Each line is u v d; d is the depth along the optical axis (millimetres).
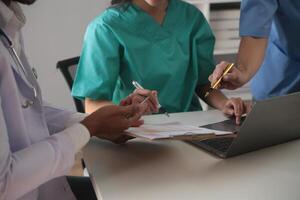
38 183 809
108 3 2861
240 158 1010
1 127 761
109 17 1562
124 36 1536
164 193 825
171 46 1597
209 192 826
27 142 885
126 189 847
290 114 1025
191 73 1669
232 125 1241
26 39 2781
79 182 1308
